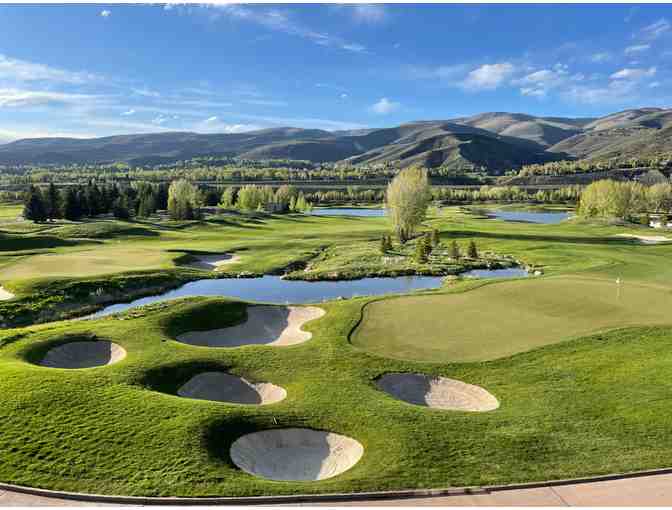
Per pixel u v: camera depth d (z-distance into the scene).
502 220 152.00
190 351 34.69
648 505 18.61
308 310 47.09
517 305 45.41
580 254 84.00
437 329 39.50
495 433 24.27
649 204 171.00
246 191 174.50
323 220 156.75
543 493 19.50
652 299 45.41
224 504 18.88
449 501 19.00
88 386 27.92
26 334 37.34
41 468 20.59
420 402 29.58
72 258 75.12
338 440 24.48
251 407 26.62
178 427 23.86
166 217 142.00
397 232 104.69
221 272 75.38
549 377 30.62
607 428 24.61
